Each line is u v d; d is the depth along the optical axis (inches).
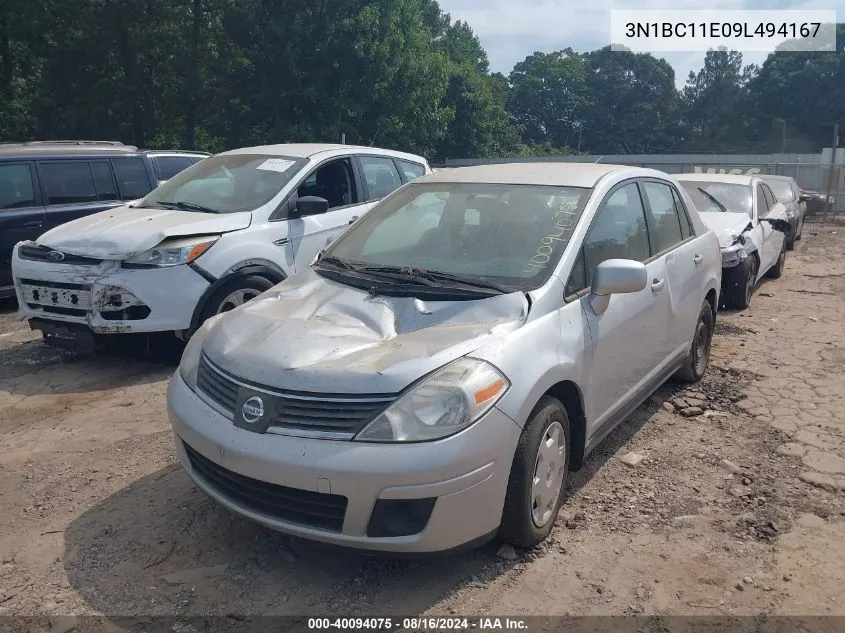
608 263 146.0
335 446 113.7
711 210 378.9
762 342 284.5
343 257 170.1
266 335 133.1
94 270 228.2
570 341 139.4
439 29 2155.5
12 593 123.6
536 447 128.2
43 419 201.9
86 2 952.9
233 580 126.6
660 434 191.5
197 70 1010.7
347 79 1060.5
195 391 134.3
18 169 335.0
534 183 171.0
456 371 119.7
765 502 155.0
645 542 138.7
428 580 126.1
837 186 1013.2
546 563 131.2
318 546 122.8
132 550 136.0
